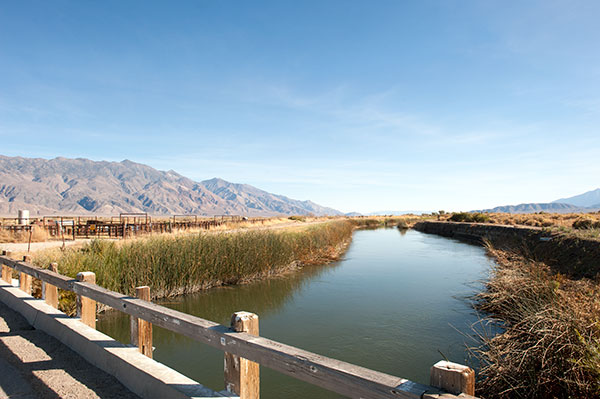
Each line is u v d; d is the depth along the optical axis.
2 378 3.74
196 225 32.34
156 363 3.55
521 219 38.16
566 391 4.80
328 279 16.53
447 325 9.91
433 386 1.68
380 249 28.44
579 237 15.22
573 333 5.23
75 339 4.57
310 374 2.08
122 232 24.56
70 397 3.32
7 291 7.12
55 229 25.39
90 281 5.20
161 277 12.70
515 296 8.92
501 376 5.42
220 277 14.93
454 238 39.88
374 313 11.30
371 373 1.84
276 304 12.48
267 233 19.33
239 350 2.56
